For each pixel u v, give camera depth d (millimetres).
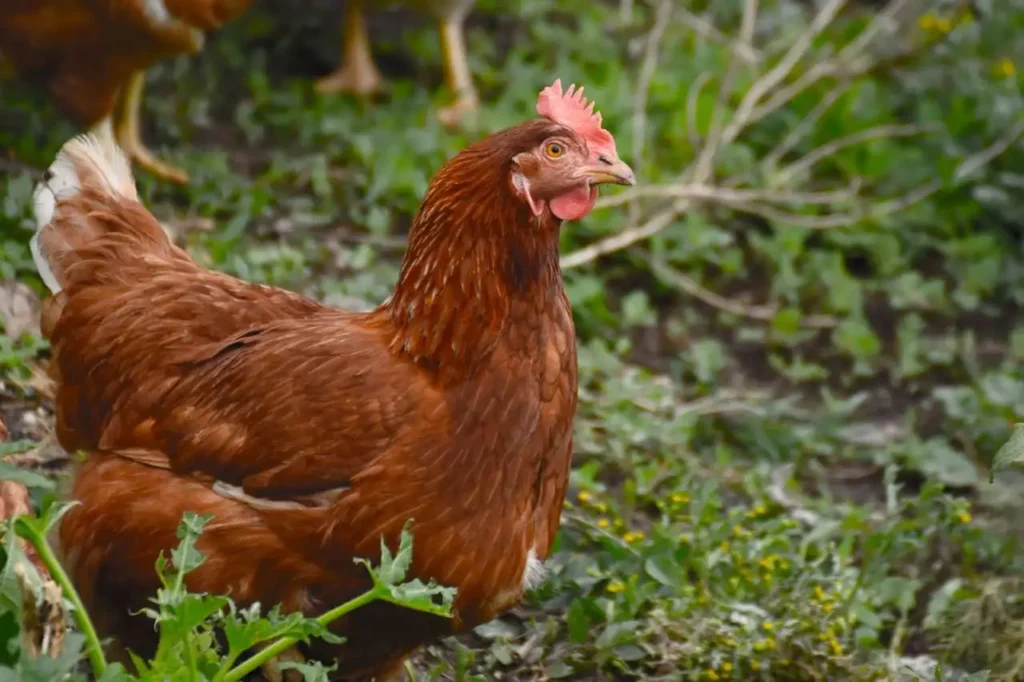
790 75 11531
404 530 4477
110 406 5227
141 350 5199
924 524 7207
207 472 4965
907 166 10742
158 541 4945
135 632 5160
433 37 11766
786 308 9664
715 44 11891
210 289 5367
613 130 10648
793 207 10398
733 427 8391
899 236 10398
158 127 10102
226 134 10336
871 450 8375
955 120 11016
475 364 4895
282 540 4852
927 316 9867
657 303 9648
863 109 11156
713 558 6629
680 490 7238
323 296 8281
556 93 5230
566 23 12297
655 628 6180
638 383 8320
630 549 6527
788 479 7781
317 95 10852
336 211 9570
